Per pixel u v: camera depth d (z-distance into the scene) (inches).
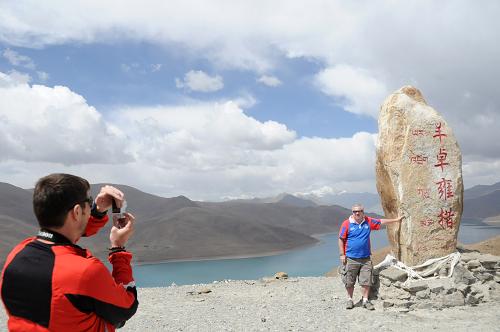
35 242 95.0
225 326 379.2
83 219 99.9
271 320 396.5
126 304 98.2
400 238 476.4
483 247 845.8
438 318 382.6
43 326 88.0
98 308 92.0
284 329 364.2
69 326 89.0
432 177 475.2
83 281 89.6
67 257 92.0
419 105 491.2
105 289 92.7
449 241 467.2
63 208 95.0
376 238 3518.7
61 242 96.2
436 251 464.1
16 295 90.0
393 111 493.4
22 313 89.0
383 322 377.1
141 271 2358.5
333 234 5428.2
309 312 424.5
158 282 1918.1
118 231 107.6
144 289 600.7
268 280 660.1
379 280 456.4
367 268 433.1
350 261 435.2
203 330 368.5
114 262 104.8
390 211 501.4
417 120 483.2
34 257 91.9
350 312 417.7
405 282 432.8
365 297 433.1
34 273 89.7
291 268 2361.0
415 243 465.4
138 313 443.8
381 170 506.0
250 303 490.6
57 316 87.8
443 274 447.2
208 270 2373.3
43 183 96.1
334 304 458.0
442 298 416.5
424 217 469.4
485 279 441.7
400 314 401.1
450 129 483.5
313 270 2251.5
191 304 490.6
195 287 616.7
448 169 476.7
